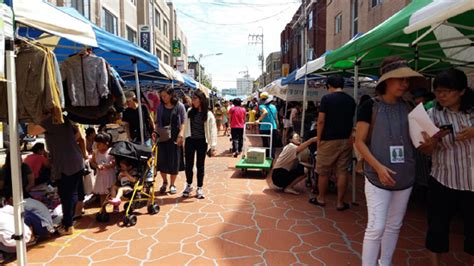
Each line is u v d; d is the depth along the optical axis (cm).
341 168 534
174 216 516
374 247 286
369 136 293
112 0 1777
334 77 532
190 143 611
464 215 293
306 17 2338
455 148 284
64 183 437
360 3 1567
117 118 450
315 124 778
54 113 334
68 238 434
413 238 432
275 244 414
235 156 1134
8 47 297
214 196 629
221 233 449
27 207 411
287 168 643
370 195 291
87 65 401
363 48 439
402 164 283
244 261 371
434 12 292
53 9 371
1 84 329
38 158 527
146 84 1456
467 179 281
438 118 292
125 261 372
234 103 1160
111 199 490
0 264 364
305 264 364
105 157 537
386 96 292
